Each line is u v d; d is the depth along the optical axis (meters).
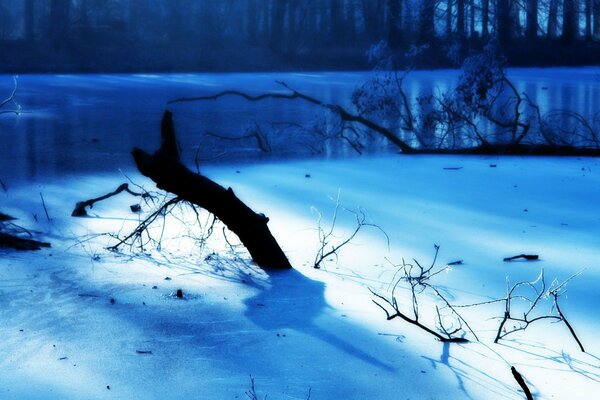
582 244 7.28
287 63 48.91
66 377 4.20
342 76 40.16
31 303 5.41
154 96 27.02
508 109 20.89
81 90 29.83
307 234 7.64
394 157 13.86
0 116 20.25
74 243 7.14
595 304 5.53
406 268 6.46
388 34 50.56
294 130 16.83
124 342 4.71
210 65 47.72
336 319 5.18
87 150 13.97
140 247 7.02
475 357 4.57
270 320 5.14
